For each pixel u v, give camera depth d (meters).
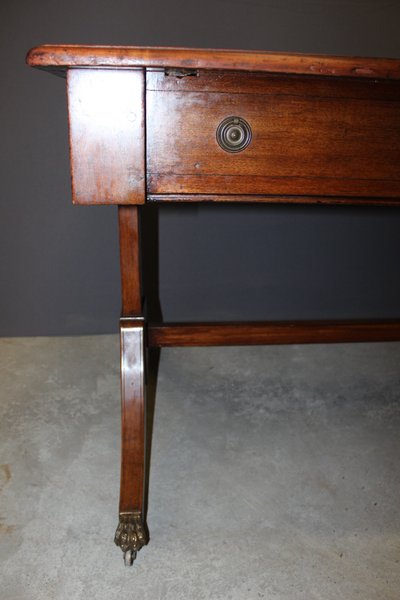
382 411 1.40
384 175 0.91
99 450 1.22
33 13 1.43
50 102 1.50
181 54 0.79
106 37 1.47
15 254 1.65
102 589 0.90
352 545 1.00
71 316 1.74
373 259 1.78
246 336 1.27
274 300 1.79
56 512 1.05
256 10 1.48
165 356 1.64
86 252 1.67
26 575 0.92
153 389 1.47
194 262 1.72
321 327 1.29
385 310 1.82
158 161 0.87
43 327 1.74
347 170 0.90
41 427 1.29
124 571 0.94
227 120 0.86
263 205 1.68
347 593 0.91
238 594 0.90
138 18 1.46
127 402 1.04
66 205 1.61
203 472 1.17
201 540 1.00
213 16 1.48
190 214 1.67
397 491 1.13
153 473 1.16
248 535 1.01
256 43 1.51
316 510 1.07
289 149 0.88
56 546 0.98
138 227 1.04
